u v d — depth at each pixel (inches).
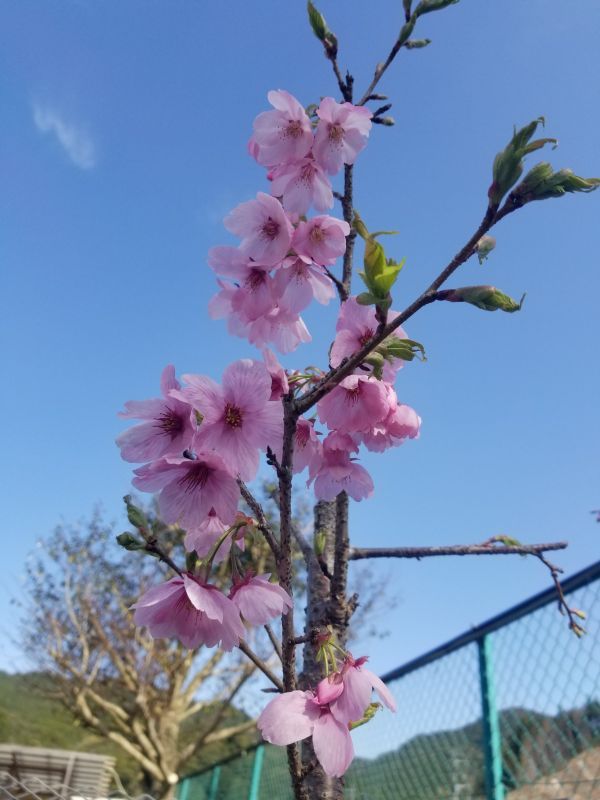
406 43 15.1
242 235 10.7
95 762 76.5
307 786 11.0
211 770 71.8
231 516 9.6
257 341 11.6
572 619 16.3
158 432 10.3
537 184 7.9
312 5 14.7
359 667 8.7
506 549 16.1
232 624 9.0
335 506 14.7
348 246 13.3
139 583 116.6
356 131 11.2
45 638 117.2
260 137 11.1
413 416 12.3
